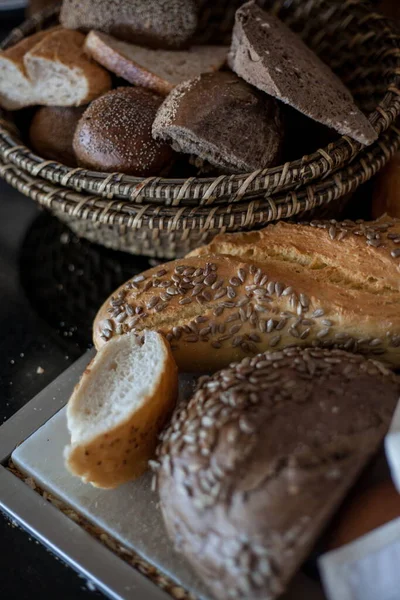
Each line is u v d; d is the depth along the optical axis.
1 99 0.68
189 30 0.68
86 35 0.69
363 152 0.58
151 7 0.66
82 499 0.49
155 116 0.60
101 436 0.45
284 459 0.41
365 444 0.42
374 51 0.66
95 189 0.57
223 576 0.41
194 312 0.52
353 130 0.55
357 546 0.40
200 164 0.59
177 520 0.43
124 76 0.65
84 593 0.46
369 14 0.66
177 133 0.56
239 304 0.51
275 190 0.55
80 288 0.65
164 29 0.67
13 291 0.65
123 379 0.48
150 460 0.47
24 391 0.57
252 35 0.59
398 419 0.42
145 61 0.65
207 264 0.53
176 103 0.57
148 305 0.52
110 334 0.52
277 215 0.55
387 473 0.43
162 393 0.47
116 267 0.66
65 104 0.66
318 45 0.70
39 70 0.65
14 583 0.47
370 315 0.50
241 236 0.56
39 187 0.60
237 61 0.60
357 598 0.41
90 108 0.62
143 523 0.48
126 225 0.57
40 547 0.48
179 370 0.53
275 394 0.44
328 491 0.41
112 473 0.47
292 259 0.54
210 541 0.41
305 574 0.44
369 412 0.43
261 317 0.51
